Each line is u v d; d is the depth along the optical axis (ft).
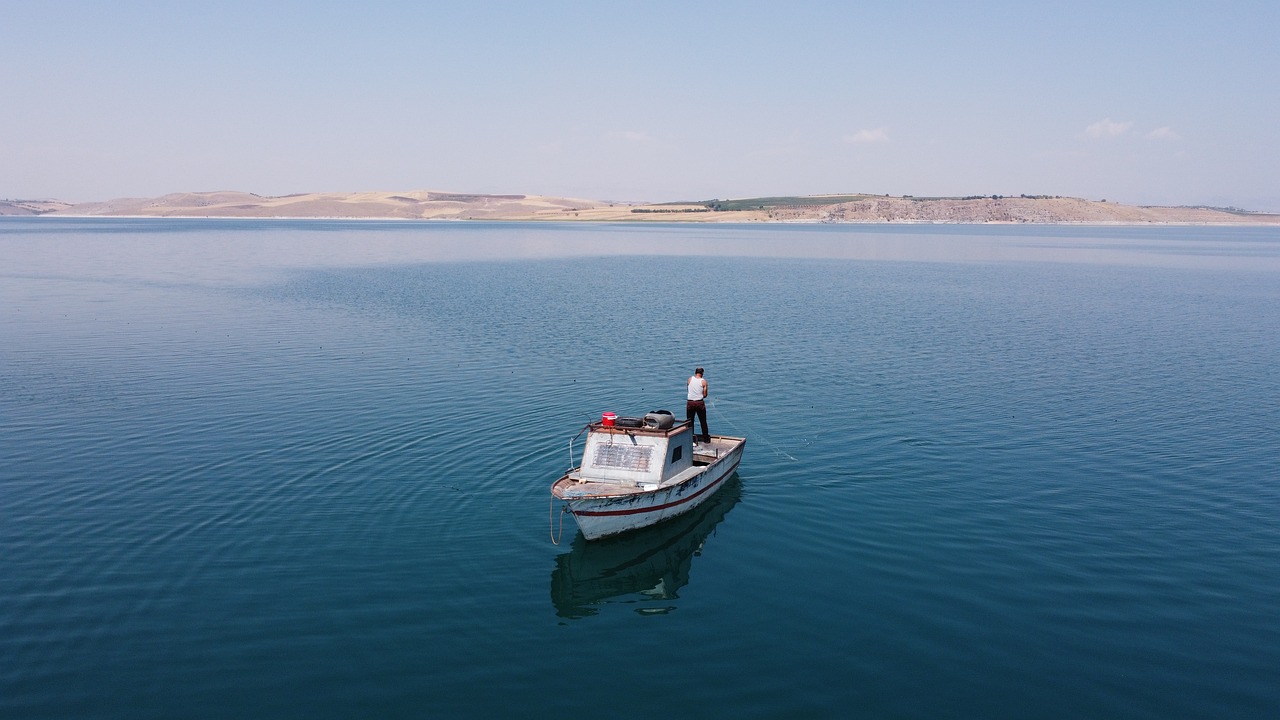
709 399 141.59
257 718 56.80
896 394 145.69
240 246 614.34
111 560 79.71
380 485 99.76
